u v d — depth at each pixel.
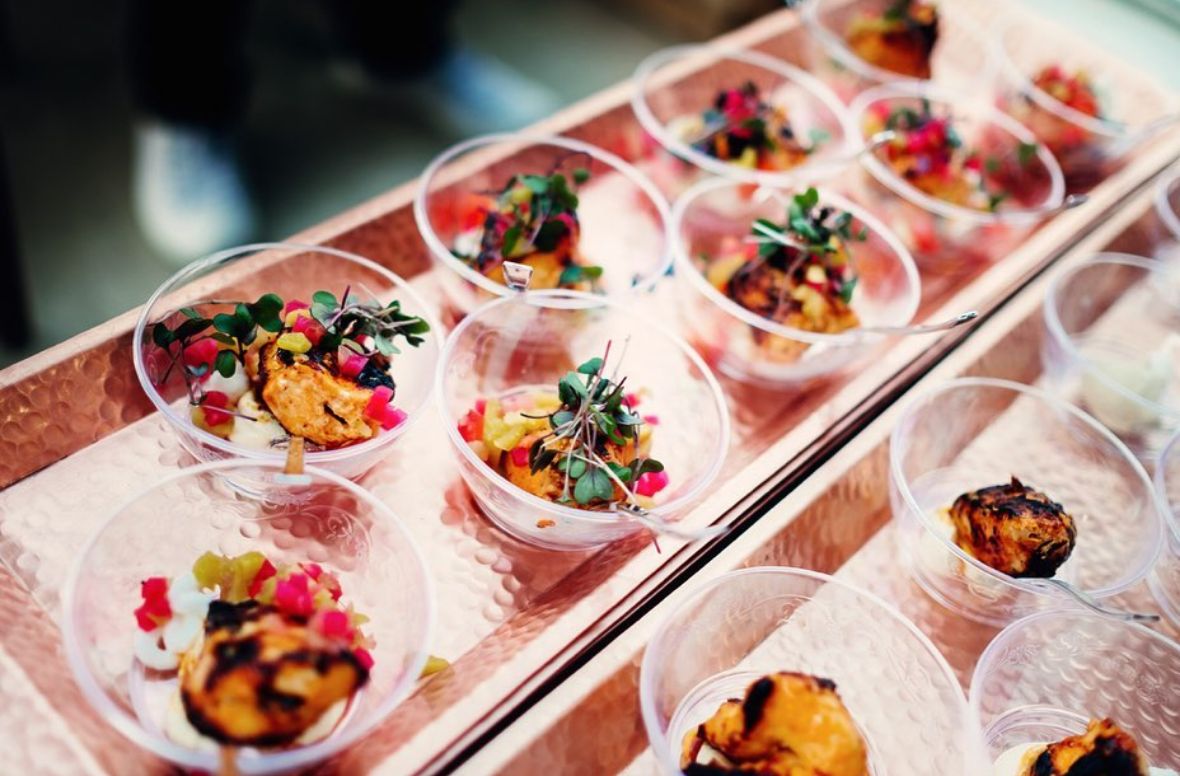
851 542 0.46
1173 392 0.55
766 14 1.12
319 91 1.01
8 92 0.94
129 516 0.37
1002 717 0.41
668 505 0.41
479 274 0.47
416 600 0.37
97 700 0.33
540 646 0.38
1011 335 0.53
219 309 0.43
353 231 0.49
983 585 0.43
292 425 0.40
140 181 0.89
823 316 0.49
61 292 0.80
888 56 0.66
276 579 0.37
